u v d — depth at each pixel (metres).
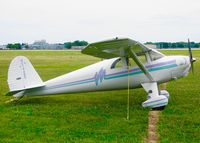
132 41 9.21
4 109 10.21
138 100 11.95
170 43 105.94
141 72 10.89
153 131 7.79
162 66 10.91
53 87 11.31
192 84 16.14
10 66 11.12
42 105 10.91
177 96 12.56
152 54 11.01
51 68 27.00
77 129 7.92
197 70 23.66
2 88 14.89
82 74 11.23
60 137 7.28
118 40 8.95
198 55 47.41
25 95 11.44
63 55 56.50
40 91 11.36
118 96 12.84
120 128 8.01
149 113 9.66
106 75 11.07
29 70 11.25
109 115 9.43
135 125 8.30
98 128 8.03
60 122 8.61
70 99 12.16
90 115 9.44
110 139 7.11
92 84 11.19
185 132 7.66
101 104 11.20
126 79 11.01
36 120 8.80
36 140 7.05
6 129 7.91
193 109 10.12
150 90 10.67
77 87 11.25
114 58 11.40
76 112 9.83
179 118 8.93
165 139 7.11
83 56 51.97
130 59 10.97
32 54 60.66
